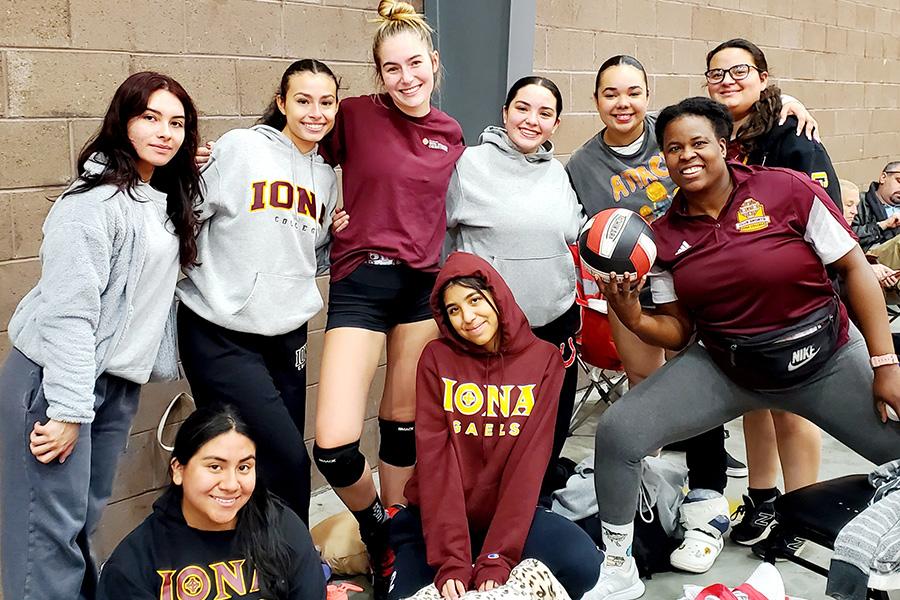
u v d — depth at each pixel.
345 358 2.66
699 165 2.47
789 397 2.62
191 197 2.33
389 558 2.81
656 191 3.01
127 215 2.12
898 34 7.69
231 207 2.45
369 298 2.70
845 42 6.84
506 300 2.54
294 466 2.59
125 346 2.20
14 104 2.68
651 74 5.04
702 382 2.66
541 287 2.84
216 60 3.17
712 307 2.54
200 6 3.09
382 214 2.68
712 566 2.98
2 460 2.11
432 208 2.73
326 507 3.53
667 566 2.97
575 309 3.07
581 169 3.08
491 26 3.73
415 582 2.46
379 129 2.70
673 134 2.49
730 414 2.71
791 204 2.48
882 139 7.66
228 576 2.10
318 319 3.63
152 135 2.13
